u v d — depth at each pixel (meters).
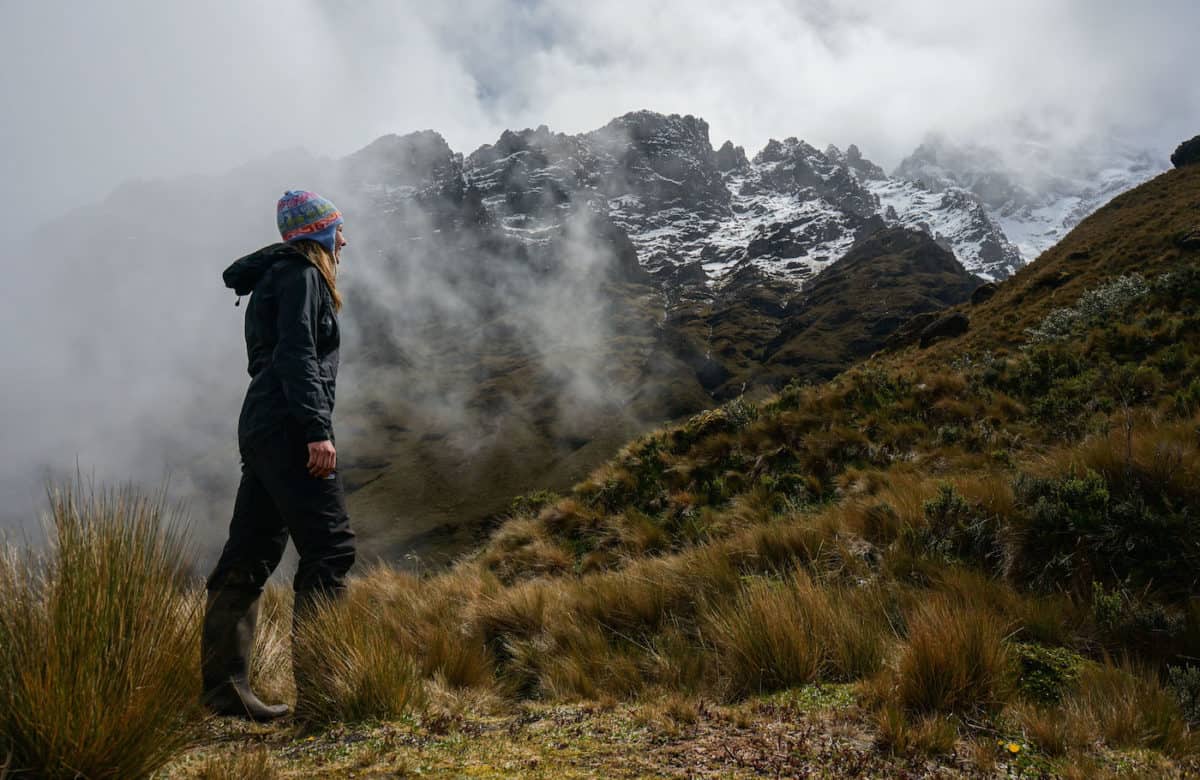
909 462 8.95
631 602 4.45
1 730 1.43
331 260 2.84
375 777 1.76
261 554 2.66
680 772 1.89
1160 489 4.96
